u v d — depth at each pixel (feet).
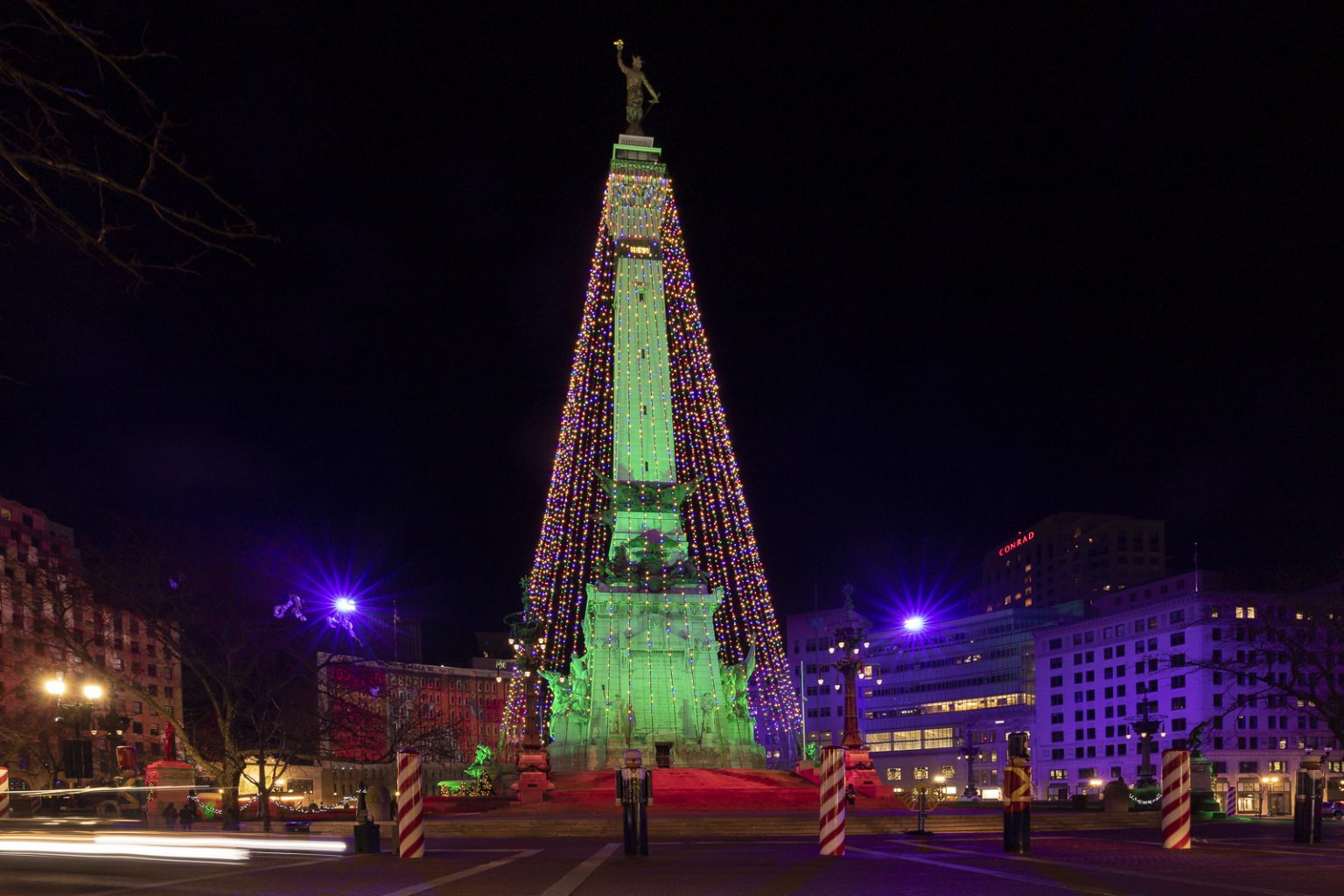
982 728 503.20
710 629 211.00
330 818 160.97
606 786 175.11
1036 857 75.41
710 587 224.94
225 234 34.47
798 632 568.82
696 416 225.35
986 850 82.58
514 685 230.68
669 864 72.08
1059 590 637.71
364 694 320.50
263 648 191.72
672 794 163.73
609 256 230.07
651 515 214.90
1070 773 463.42
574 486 226.38
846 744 184.75
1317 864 68.74
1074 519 638.94
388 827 130.31
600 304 229.66
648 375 219.61
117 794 142.51
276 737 209.05
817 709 552.00
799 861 73.36
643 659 206.69
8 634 299.99
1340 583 316.60
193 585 185.68
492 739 489.67
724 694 209.46
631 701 204.03
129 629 380.58
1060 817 137.39
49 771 240.73
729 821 123.24
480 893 53.26
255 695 202.80
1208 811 157.58
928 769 518.37
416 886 56.44
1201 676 407.03
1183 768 83.35
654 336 221.66
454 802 161.79
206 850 81.35
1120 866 67.51
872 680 546.67
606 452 225.97
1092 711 457.68
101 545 190.08
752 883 58.70
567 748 205.26
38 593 214.07
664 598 209.87
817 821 124.36
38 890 50.78
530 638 179.73
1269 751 403.75
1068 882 58.23
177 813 165.37
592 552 225.97
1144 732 171.42
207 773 188.96
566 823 122.62
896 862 71.56
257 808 183.83
